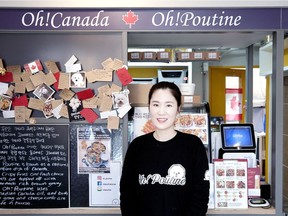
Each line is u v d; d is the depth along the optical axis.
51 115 1.78
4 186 1.80
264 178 2.15
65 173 1.80
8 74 1.76
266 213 1.74
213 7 1.71
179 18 1.72
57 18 1.73
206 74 4.36
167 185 1.27
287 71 1.92
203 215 1.23
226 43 2.21
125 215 1.32
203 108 2.05
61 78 1.76
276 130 1.74
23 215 1.76
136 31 1.73
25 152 1.79
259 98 3.99
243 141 1.89
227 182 1.78
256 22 1.72
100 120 1.77
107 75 1.76
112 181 1.79
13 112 1.77
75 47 1.77
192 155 1.31
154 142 1.34
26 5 1.70
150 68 3.43
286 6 1.70
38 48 1.77
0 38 1.76
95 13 1.72
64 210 1.77
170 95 1.29
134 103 1.85
